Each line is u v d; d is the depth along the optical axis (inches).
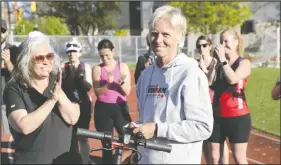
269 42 1099.9
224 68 181.2
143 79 112.9
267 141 334.6
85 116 172.4
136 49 1087.0
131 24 1469.0
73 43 180.1
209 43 201.0
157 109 106.5
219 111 188.7
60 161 119.9
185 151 105.7
